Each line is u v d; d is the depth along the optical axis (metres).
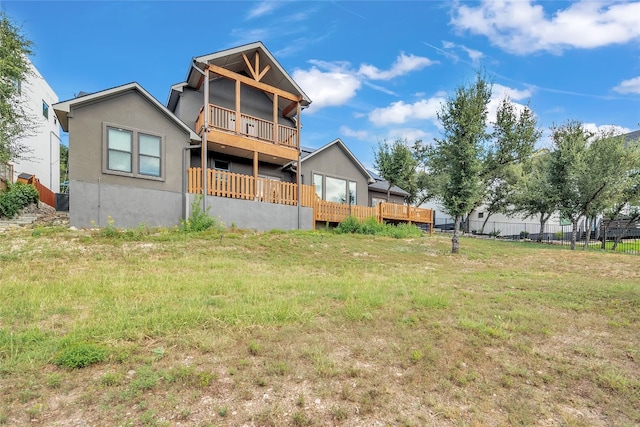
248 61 14.16
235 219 13.16
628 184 15.38
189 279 6.27
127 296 5.09
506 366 3.37
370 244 12.70
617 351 3.79
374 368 3.23
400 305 5.13
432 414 2.60
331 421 2.47
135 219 11.48
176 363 3.11
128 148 11.52
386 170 22.03
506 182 24.53
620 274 9.27
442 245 14.48
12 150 13.82
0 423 2.28
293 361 3.25
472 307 5.21
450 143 12.75
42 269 6.69
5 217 11.76
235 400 2.64
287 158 15.14
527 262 11.32
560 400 2.85
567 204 16.50
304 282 6.49
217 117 13.62
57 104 10.31
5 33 12.56
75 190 10.52
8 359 3.01
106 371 2.94
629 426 2.54
